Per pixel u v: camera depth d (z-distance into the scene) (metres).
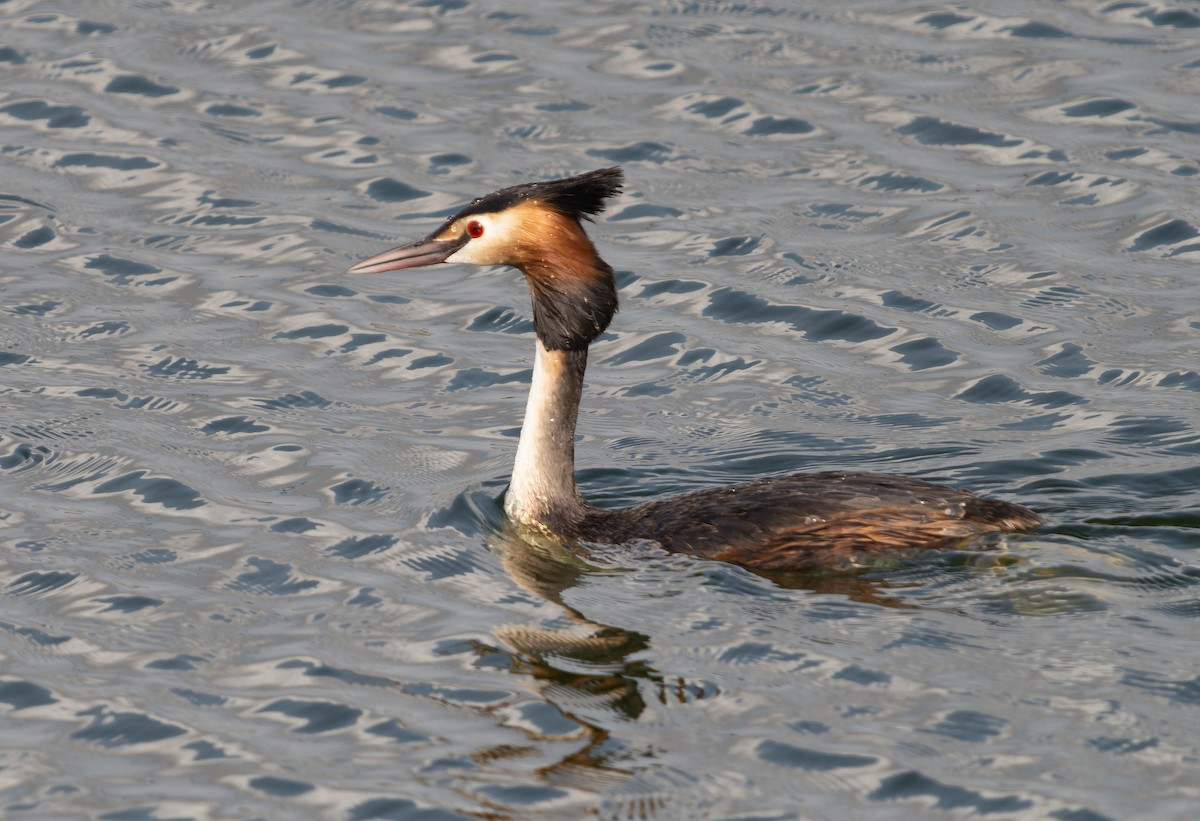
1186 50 24.53
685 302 19.64
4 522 14.83
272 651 12.55
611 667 12.12
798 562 13.41
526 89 24.52
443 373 18.30
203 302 19.72
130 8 27.73
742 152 22.77
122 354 18.47
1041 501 14.70
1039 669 11.72
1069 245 20.23
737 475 15.97
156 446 16.41
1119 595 12.65
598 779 10.73
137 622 13.05
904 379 17.80
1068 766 10.62
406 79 25.00
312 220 21.39
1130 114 22.91
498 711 11.60
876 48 25.33
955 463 15.81
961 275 19.81
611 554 14.00
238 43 26.31
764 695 11.59
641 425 17.12
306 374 18.14
